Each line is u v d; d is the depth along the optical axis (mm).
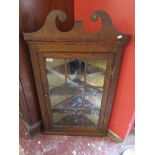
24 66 1261
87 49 1156
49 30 1108
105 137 1586
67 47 1157
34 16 1210
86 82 1314
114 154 1443
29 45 1167
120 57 1187
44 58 1214
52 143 1547
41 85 1339
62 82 1326
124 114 1366
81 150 1489
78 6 1396
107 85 1302
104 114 1458
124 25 1146
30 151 1478
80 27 1094
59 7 1319
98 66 1234
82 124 1562
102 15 1065
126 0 1096
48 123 1563
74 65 1250
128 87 1252
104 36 1099
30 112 1468
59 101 1437
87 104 1435
